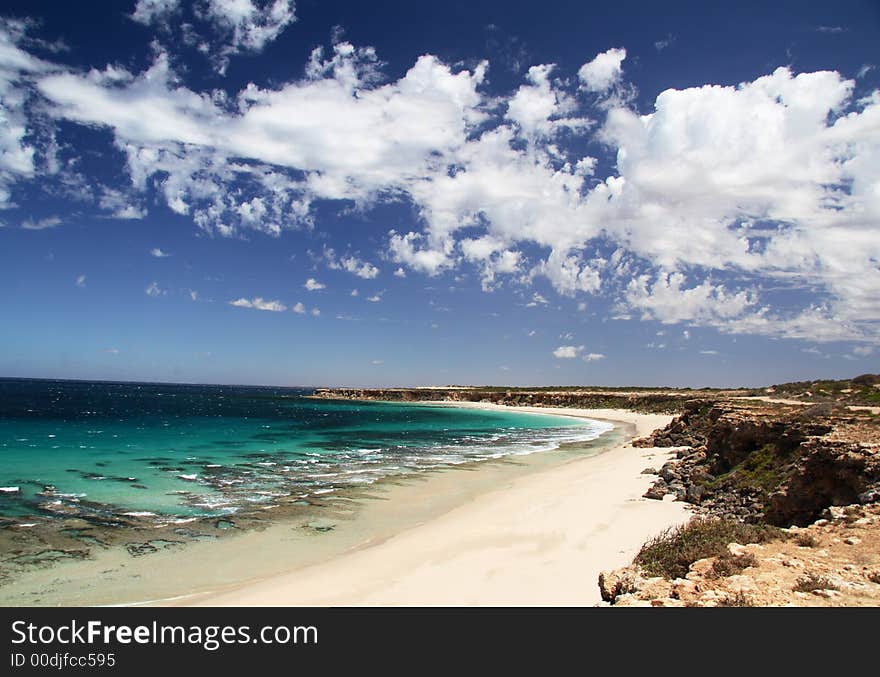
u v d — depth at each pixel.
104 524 19.36
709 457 27.56
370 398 198.38
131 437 48.44
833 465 15.91
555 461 38.69
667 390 131.25
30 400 107.19
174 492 24.98
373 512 22.05
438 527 19.70
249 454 39.16
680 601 7.71
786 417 23.22
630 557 15.11
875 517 11.67
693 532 11.20
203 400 145.00
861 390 40.28
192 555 16.41
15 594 13.30
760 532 11.13
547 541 17.19
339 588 13.61
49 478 27.56
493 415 105.88
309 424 71.25
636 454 39.66
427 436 58.19
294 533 18.91
